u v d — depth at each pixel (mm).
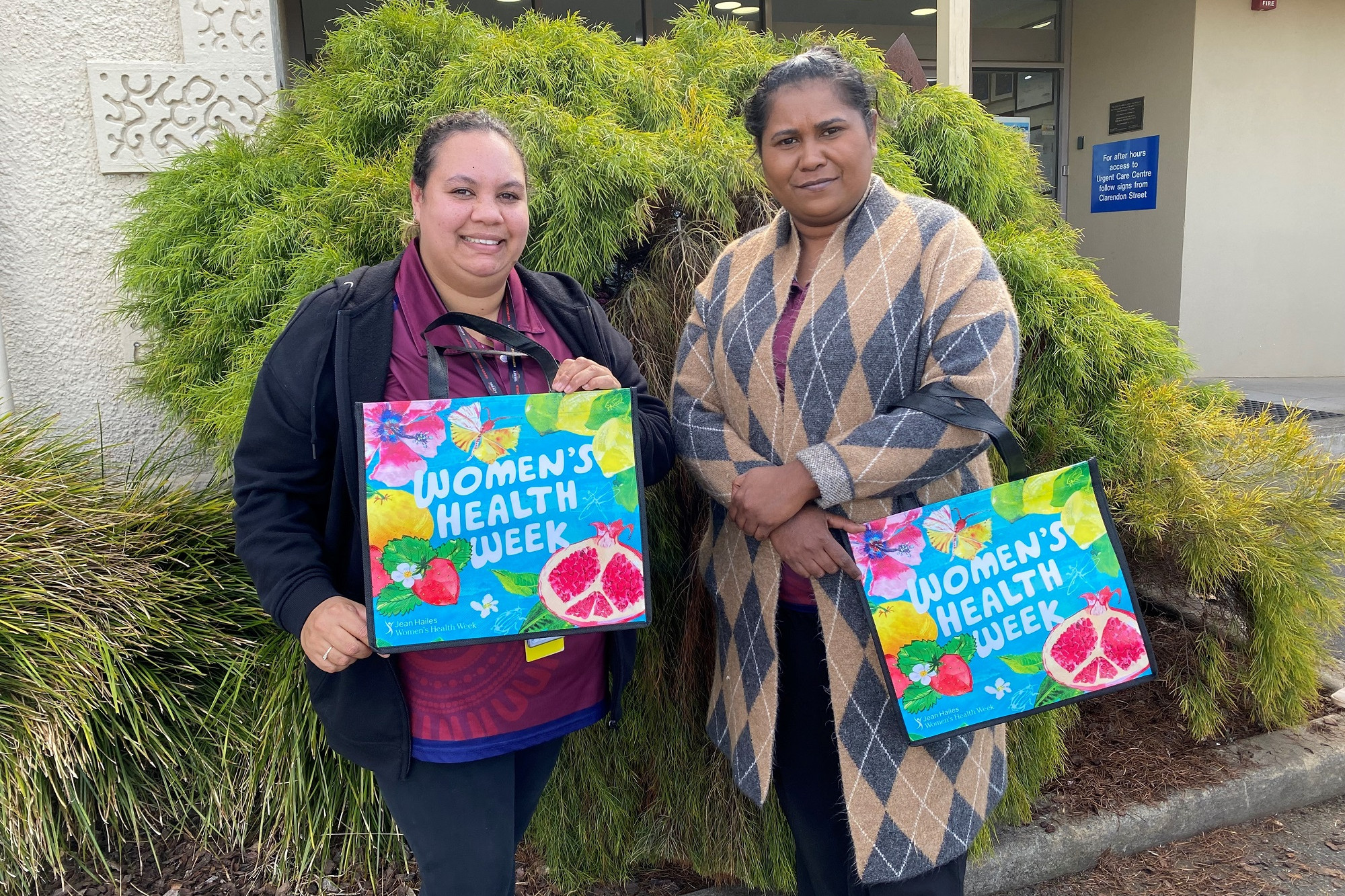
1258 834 2453
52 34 2953
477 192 1375
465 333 1444
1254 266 7348
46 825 2072
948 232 1465
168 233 2506
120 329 3111
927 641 1444
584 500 1383
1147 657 1474
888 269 1465
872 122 1533
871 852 1506
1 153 2957
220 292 2334
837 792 1663
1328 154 7305
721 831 2117
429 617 1336
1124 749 2645
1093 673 1470
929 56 7094
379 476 1317
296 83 2938
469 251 1390
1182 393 2711
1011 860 2242
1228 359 7457
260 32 3105
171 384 2568
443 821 1445
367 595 1315
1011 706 1468
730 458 1562
